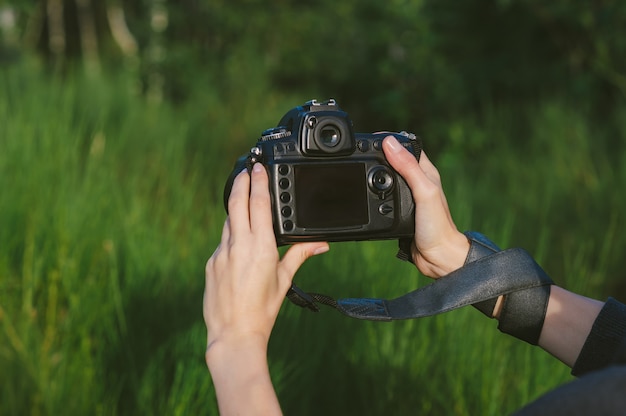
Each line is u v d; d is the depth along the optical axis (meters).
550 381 2.33
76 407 2.33
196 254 3.04
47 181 3.38
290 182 0.96
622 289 3.73
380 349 2.38
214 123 7.87
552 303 1.00
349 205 0.99
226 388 0.82
